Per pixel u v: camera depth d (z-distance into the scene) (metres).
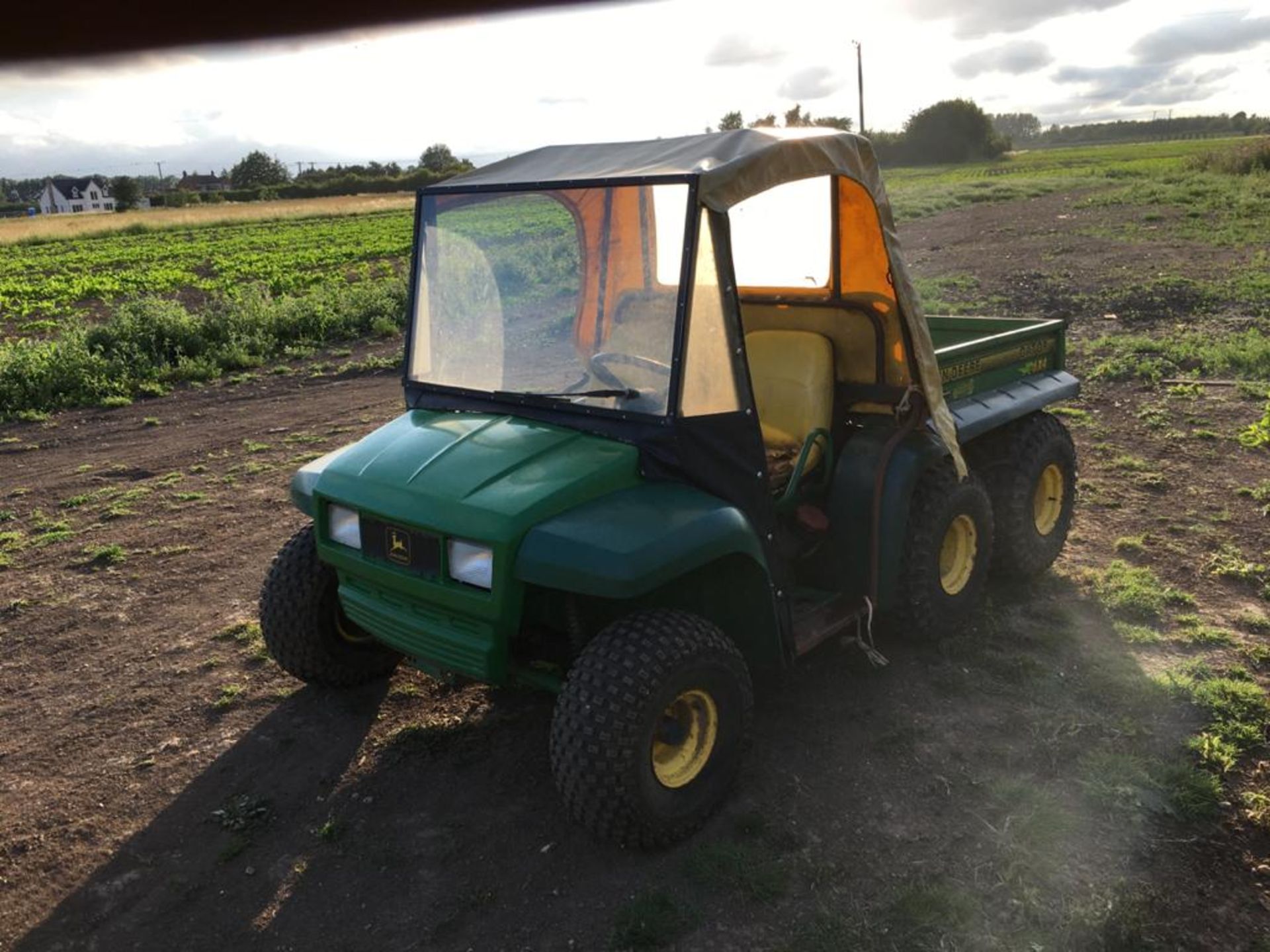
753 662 4.12
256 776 4.20
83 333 14.77
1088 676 4.60
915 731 4.23
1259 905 3.22
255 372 14.29
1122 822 3.62
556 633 4.09
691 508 3.55
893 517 4.50
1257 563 5.69
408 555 3.65
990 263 18.62
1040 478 5.52
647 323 3.72
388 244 36.22
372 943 3.26
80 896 3.55
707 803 3.66
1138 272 16.33
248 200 101.12
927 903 3.25
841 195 4.60
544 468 3.62
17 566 6.84
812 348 4.78
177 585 6.35
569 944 3.20
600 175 3.83
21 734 4.64
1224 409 8.70
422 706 4.68
